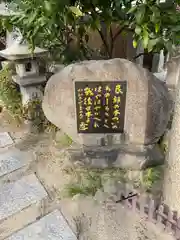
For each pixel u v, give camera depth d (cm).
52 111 209
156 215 156
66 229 164
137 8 148
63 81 191
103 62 187
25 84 278
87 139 212
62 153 238
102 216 170
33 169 224
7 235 161
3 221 171
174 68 226
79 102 194
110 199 181
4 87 307
